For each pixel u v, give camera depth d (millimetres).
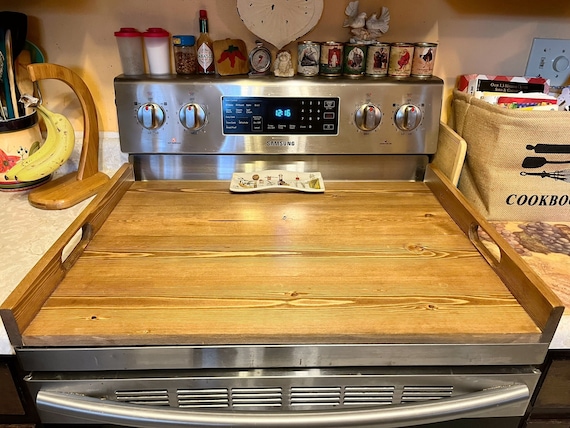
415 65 1096
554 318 652
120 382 690
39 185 1104
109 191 987
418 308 709
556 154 953
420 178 1188
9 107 1058
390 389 713
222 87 1043
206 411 680
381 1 1128
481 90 1144
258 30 1103
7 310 631
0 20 1008
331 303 716
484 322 684
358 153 1115
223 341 663
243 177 1132
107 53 1144
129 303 712
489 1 1130
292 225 952
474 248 878
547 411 797
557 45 1181
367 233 925
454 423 765
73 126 1215
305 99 1058
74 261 813
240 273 788
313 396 713
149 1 1100
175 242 882
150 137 1082
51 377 690
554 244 919
